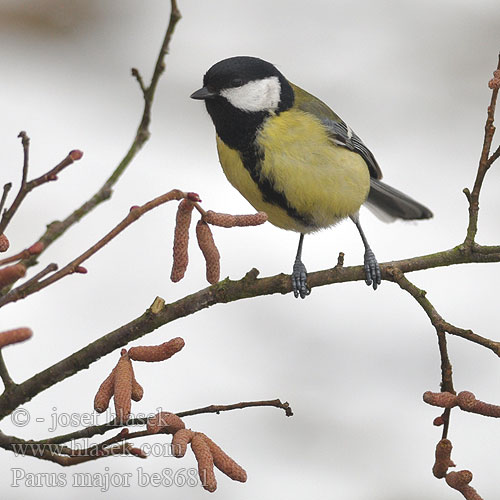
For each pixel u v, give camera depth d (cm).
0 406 570
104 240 470
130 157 448
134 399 519
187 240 548
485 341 559
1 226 466
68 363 577
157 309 608
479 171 677
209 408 563
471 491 543
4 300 454
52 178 470
